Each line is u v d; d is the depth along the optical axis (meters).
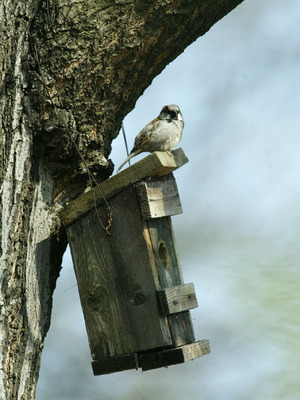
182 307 8.98
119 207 9.07
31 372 8.34
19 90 8.23
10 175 8.12
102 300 9.11
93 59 8.63
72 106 8.70
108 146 9.76
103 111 9.13
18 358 8.12
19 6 8.13
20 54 8.22
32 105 8.35
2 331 7.86
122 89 9.31
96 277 9.15
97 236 9.16
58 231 9.19
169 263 9.34
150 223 9.12
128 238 9.01
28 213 8.40
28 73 8.33
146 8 8.82
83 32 8.54
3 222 7.97
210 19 9.76
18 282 8.20
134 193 9.02
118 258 9.05
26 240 8.34
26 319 8.27
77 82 8.61
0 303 7.84
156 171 9.05
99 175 9.59
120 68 9.03
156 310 8.75
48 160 8.93
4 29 8.03
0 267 7.89
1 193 7.99
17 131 8.24
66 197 9.34
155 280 8.85
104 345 9.07
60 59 8.43
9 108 8.15
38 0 8.38
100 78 8.81
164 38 9.26
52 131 8.48
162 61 9.74
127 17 8.76
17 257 8.21
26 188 8.36
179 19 9.14
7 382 7.91
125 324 8.95
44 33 8.42
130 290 8.95
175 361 8.66
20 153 8.24
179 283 9.40
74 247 9.27
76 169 9.16
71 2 8.58
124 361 8.90
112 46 8.74
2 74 8.05
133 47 8.91
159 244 9.18
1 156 8.04
